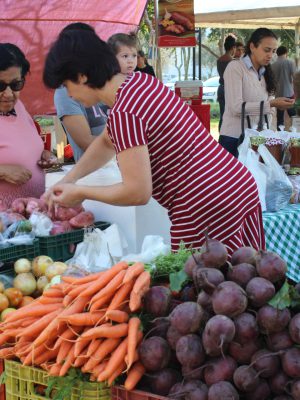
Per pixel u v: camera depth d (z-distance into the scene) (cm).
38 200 301
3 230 278
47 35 677
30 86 696
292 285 166
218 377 151
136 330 167
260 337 157
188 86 648
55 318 176
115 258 282
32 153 327
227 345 154
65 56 217
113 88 226
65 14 677
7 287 256
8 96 312
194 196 234
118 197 226
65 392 164
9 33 657
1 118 317
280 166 387
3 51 305
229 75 514
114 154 285
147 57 812
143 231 315
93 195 234
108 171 312
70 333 173
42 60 689
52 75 222
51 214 295
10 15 642
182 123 230
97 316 174
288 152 425
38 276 261
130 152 219
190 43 691
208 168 235
